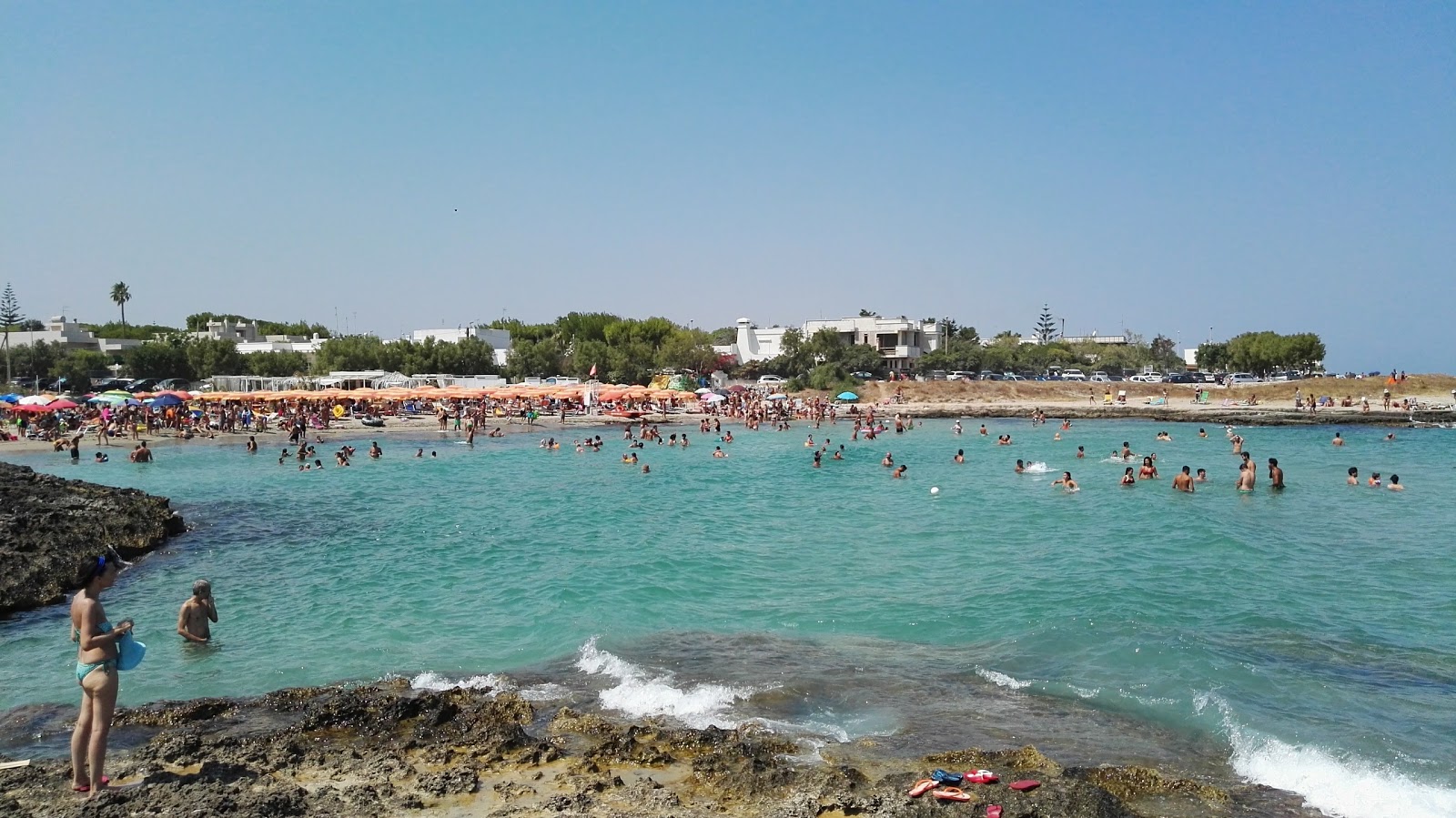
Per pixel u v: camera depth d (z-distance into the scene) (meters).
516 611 16.41
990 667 12.93
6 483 23.92
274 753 9.60
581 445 53.28
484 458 47.75
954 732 10.44
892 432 65.00
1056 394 95.94
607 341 125.88
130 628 8.67
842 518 27.80
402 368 102.75
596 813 8.22
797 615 16.16
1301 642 13.99
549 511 29.33
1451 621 15.30
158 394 60.44
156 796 8.20
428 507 30.22
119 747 10.03
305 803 8.38
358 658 13.65
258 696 11.92
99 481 36.41
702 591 18.12
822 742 10.09
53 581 17.42
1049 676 12.45
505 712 10.84
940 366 124.19
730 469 42.88
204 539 23.80
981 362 124.81
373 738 10.27
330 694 11.69
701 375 114.88
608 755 9.60
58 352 97.88
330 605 16.92
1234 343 125.69
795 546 23.05
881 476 39.31
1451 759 9.62
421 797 8.59
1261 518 26.30
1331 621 15.30
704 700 11.49
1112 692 11.74
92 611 8.30
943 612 16.22
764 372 122.50
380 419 64.38
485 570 20.17
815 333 119.88
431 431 63.22
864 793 8.52
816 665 13.08
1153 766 9.49
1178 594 17.22
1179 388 93.62
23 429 53.56
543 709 11.22
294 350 111.62
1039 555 21.30
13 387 85.06
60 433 52.97
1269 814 8.37
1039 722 10.74
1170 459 44.28
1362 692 11.70
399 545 23.17
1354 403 78.81
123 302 152.38
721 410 82.31
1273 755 9.69
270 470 41.19
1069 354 145.38
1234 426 68.19
